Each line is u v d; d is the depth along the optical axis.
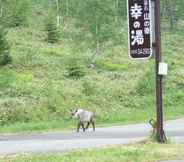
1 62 66.06
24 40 83.56
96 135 36.66
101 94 63.97
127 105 63.25
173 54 101.44
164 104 67.75
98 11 84.94
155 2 27.66
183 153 23.62
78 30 98.31
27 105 53.72
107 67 78.62
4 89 57.88
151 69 73.88
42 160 21.06
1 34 67.19
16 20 90.00
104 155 22.41
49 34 88.31
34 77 65.62
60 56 78.75
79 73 69.88
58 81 65.62
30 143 30.64
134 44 27.36
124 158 21.66
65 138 34.25
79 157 21.83
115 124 49.53
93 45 84.75
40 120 51.94
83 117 41.00
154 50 28.02
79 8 88.00
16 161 20.91
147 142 27.30
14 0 83.06
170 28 124.50
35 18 101.88
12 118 50.19
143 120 54.03
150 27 27.11
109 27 85.81
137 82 70.75
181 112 62.59
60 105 56.41
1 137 36.22
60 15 108.56
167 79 77.88
